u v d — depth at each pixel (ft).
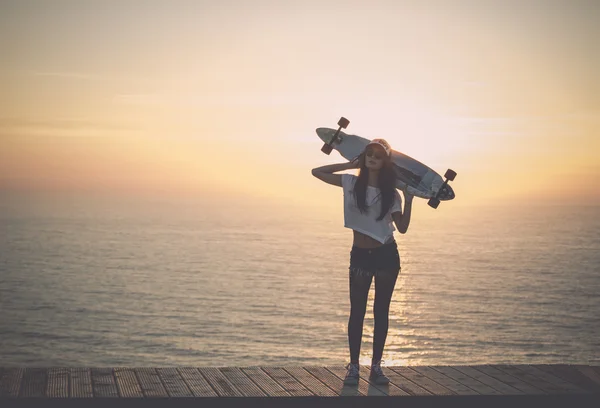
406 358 221.25
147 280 477.36
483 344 250.78
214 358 230.89
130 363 228.22
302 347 250.16
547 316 312.91
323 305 358.84
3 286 451.12
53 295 409.28
